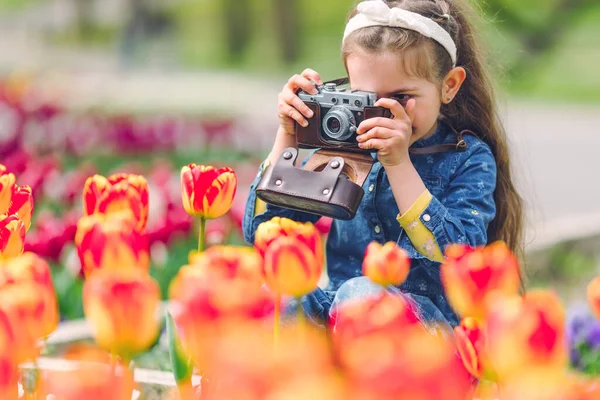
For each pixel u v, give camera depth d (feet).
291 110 11.85
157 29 152.25
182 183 10.36
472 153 13.16
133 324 5.88
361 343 4.79
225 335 5.46
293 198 10.77
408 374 4.20
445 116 13.66
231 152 50.44
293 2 143.33
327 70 123.44
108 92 92.84
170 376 12.11
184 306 5.68
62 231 18.62
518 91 92.63
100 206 9.81
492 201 12.97
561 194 41.78
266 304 6.11
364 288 10.87
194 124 49.73
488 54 14.73
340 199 10.60
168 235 20.34
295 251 7.22
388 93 12.18
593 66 104.27
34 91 64.54
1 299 6.07
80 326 15.96
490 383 7.04
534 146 57.47
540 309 5.28
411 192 11.50
